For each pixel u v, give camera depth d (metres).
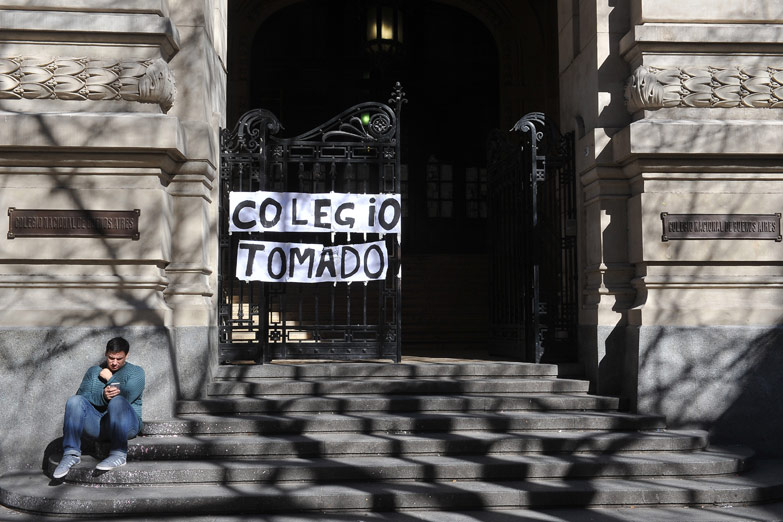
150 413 6.61
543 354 8.07
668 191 7.24
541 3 15.69
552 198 8.84
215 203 7.80
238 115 14.96
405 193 16.38
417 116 16.50
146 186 6.85
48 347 6.52
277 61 16.08
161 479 5.68
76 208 6.75
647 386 7.01
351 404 6.93
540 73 15.68
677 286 7.18
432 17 16.59
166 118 6.68
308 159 8.26
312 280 8.10
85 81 6.78
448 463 5.91
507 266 9.34
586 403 7.14
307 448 6.12
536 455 6.27
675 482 5.89
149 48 6.92
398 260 8.24
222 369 7.54
